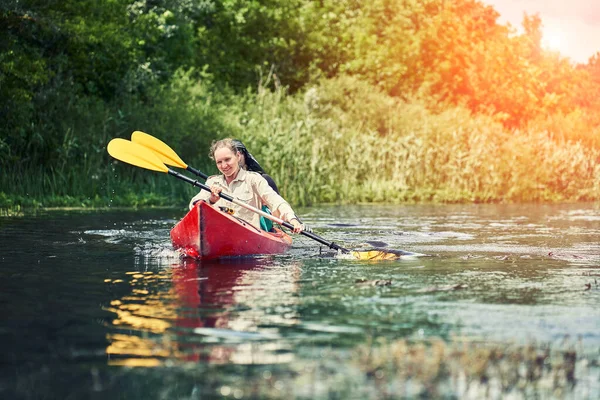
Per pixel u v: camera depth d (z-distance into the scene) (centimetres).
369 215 1296
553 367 336
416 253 726
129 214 1257
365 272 602
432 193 1919
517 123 3409
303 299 482
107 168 1652
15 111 1611
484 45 3481
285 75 2941
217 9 2867
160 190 1689
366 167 1962
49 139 1658
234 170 755
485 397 301
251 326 407
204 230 670
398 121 2506
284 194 1712
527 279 568
